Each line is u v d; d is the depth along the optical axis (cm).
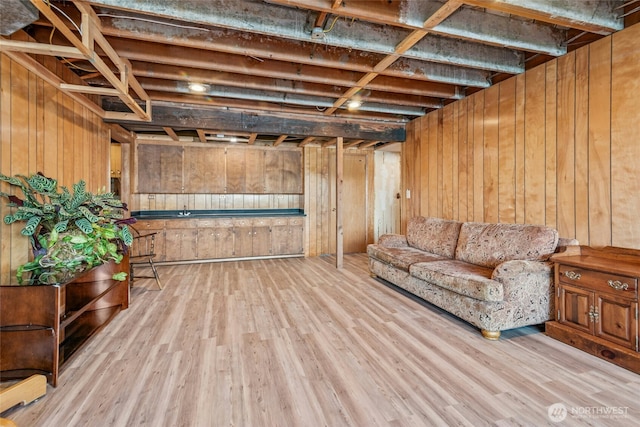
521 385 186
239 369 205
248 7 217
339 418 159
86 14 192
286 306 326
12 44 185
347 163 674
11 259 220
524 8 198
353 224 680
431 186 446
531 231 283
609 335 212
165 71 304
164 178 562
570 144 269
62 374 198
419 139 470
